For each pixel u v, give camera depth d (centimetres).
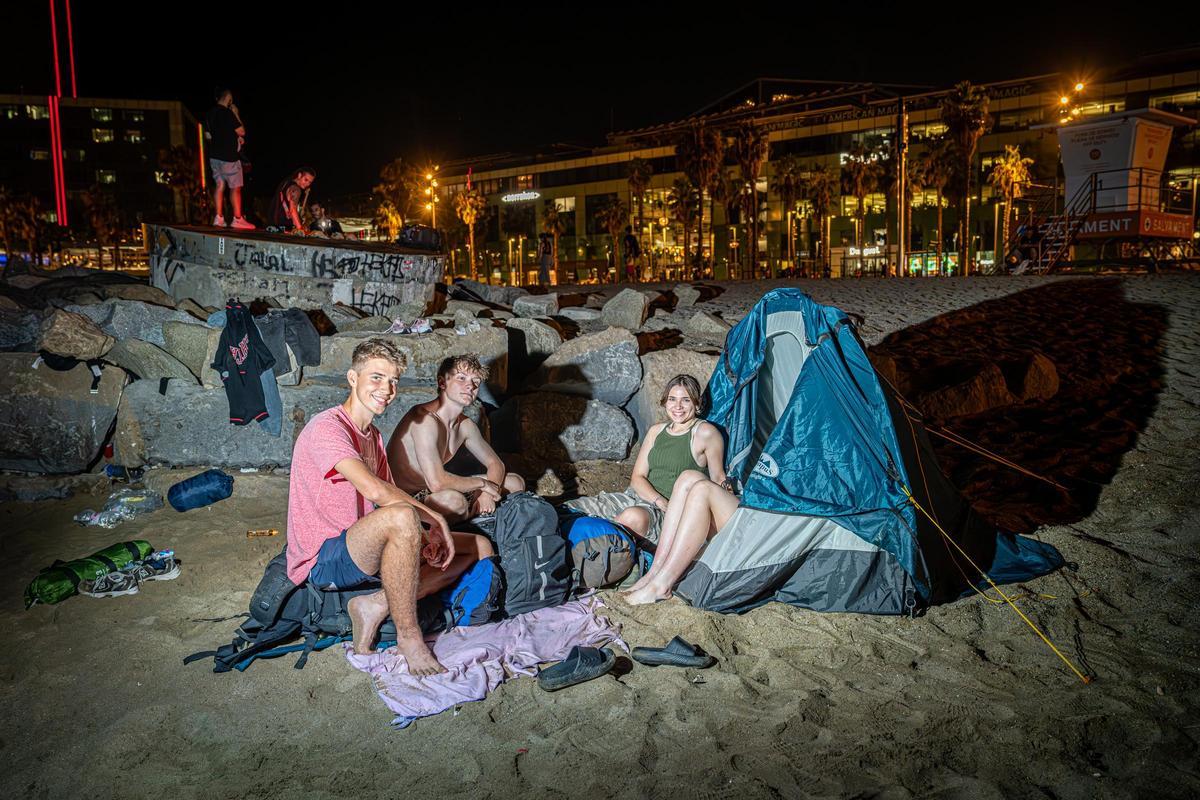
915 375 808
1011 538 471
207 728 323
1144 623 394
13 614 423
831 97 6203
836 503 425
